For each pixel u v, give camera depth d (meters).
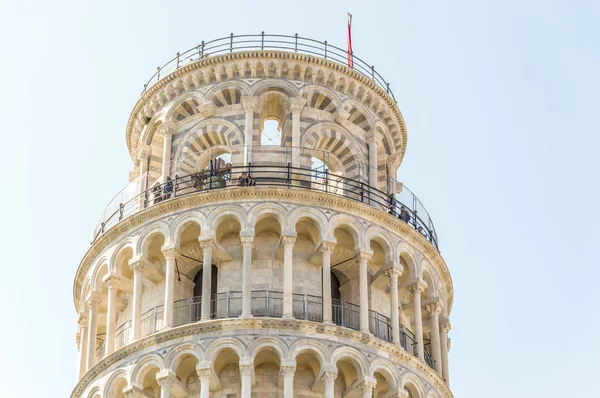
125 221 105.50
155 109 116.62
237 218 102.44
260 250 104.12
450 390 106.00
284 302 98.69
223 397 97.31
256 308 101.12
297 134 110.44
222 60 113.50
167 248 102.00
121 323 108.12
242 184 105.31
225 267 103.88
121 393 99.50
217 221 102.56
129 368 98.31
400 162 122.56
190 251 104.81
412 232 107.44
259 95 112.25
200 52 117.81
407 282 106.50
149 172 114.50
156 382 99.44
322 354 96.94
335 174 112.38
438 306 108.62
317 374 98.12
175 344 97.50
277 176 108.75
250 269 99.94
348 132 113.38
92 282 107.31
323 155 112.00
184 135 113.00
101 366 100.50
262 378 98.12
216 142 113.00
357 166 112.56
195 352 96.56
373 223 105.19
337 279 107.25
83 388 102.06
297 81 113.31
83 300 110.25
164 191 108.81
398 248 105.69
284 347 96.38
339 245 105.12
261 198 103.06
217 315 101.50
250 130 110.38
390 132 119.06
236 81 113.00
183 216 103.31
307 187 107.12
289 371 95.25
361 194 107.31
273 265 103.62
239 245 104.50
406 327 109.44
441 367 107.75
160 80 115.62
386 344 99.94
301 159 109.75
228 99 113.38
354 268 105.62
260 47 116.50
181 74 114.56
